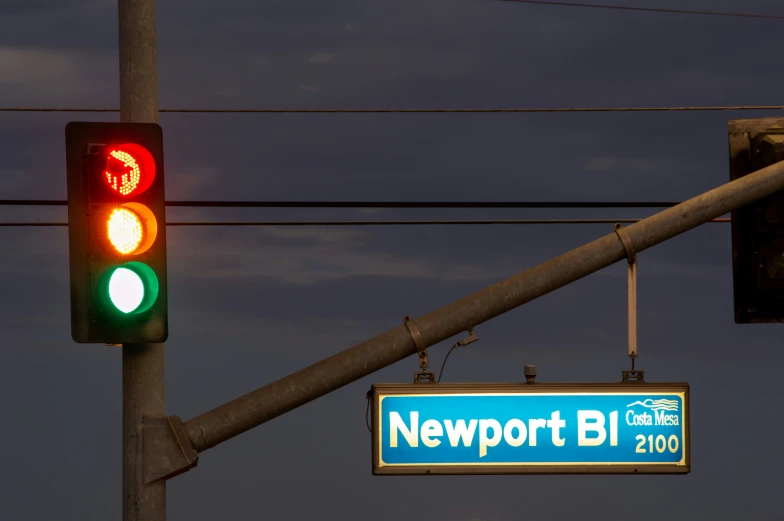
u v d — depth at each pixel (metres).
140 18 20.08
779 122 20.97
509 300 20.23
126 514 19.59
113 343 18.14
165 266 18.06
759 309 20.72
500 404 21.08
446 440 20.91
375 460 20.77
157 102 20.23
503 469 20.94
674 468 21.25
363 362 20.02
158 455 19.58
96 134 18.05
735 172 21.03
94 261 17.86
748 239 20.70
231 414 19.77
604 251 20.47
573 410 21.14
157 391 19.86
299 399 19.84
